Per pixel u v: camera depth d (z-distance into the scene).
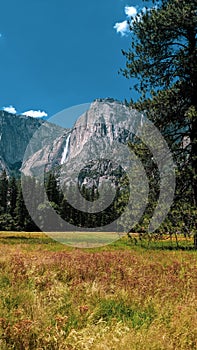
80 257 13.35
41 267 10.58
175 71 23.42
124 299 7.50
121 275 10.07
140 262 13.14
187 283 9.08
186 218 20.75
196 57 22.58
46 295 7.54
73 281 9.19
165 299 7.72
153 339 5.43
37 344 5.30
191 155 22.14
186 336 5.80
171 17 21.75
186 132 23.09
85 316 6.45
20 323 5.52
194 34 22.88
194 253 17.41
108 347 5.20
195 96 23.02
